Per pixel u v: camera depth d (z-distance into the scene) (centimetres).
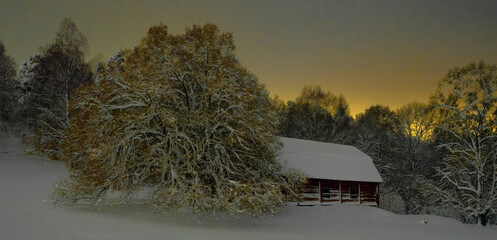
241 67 2555
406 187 5397
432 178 5791
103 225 1711
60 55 4634
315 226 2434
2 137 5309
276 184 2350
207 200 2025
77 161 2372
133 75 2261
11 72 5931
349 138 6556
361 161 4247
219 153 2241
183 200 1936
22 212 1892
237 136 2102
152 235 1546
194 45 2519
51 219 1741
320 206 3653
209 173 2184
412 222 3130
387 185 5709
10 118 5497
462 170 3681
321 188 3781
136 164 2108
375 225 2703
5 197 2384
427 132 5938
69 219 1794
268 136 2350
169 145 2108
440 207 4728
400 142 6175
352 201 3972
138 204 2591
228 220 2373
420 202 5247
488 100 3606
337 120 6906
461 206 3825
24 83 5838
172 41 2512
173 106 2214
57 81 4600
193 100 2305
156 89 2069
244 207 2123
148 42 2503
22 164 4191
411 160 5925
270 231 2056
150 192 2348
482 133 3784
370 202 4100
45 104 4759
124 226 1750
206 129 2131
